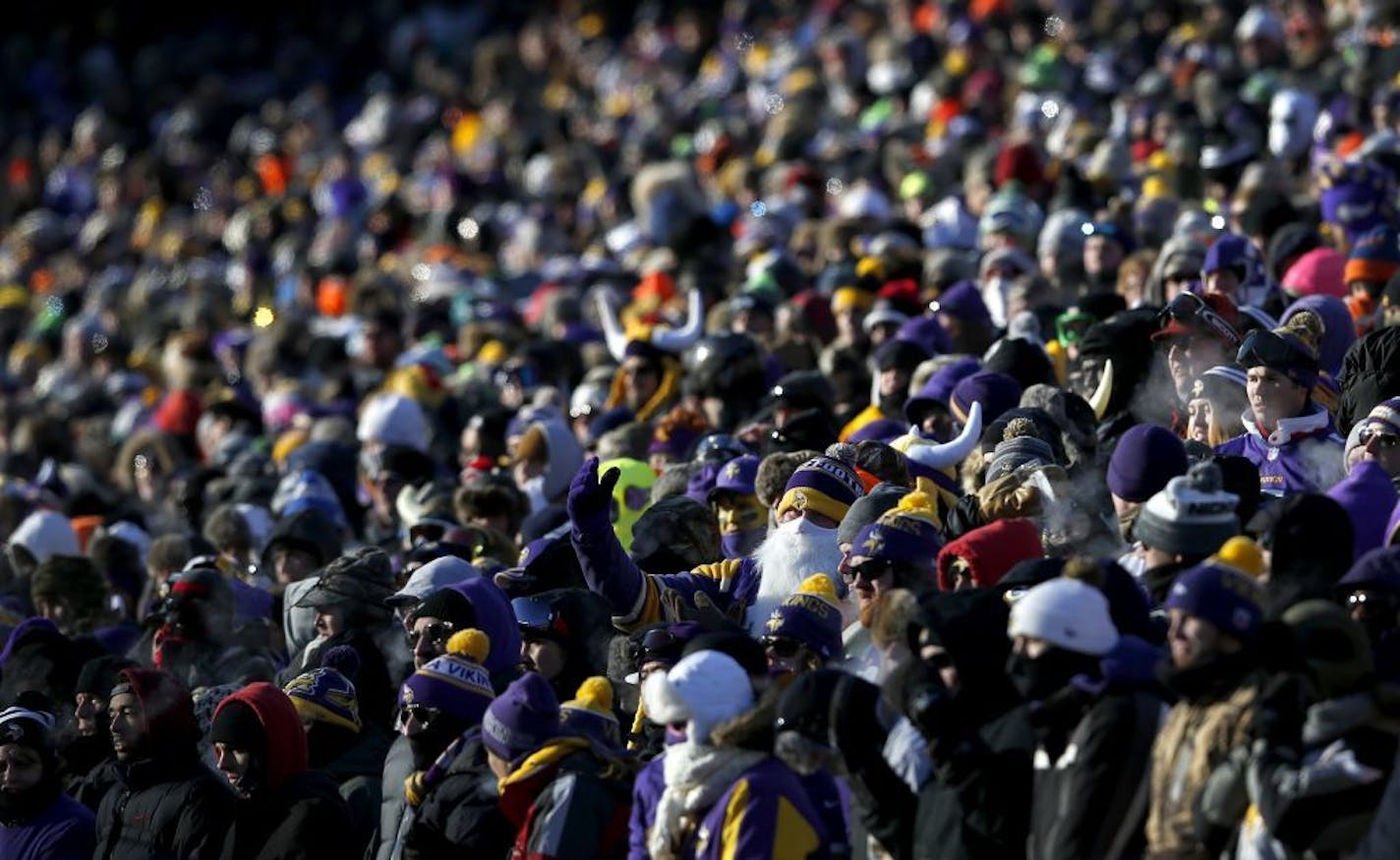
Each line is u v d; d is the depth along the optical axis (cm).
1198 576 2167
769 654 2683
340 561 3275
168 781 2920
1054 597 2228
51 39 14525
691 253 6144
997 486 2759
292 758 2839
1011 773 2239
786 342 4650
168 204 11369
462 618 2866
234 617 3434
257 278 8638
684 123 9481
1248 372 2955
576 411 4538
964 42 8381
